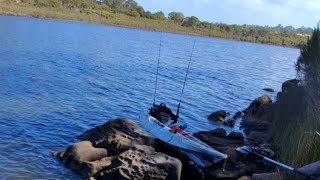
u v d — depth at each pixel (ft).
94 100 89.66
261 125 77.10
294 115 58.34
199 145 50.21
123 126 56.18
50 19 441.68
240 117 91.56
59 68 126.72
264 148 52.03
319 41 72.95
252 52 365.61
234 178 46.98
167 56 214.48
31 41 197.47
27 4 465.06
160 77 136.05
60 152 53.16
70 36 261.85
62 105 81.10
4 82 94.99
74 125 68.54
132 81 120.37
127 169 44.01
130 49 226.17
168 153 52.11
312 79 59.72
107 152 51.67
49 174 47.75
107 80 116.37
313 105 48.93
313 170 35.65
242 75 175.32
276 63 273.54
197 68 177.47
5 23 294.66
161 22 531.09
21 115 70.13
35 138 59.57
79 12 491.72
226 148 55.83
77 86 102.22
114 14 521.65
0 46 162.71
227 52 314.76
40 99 83.61
